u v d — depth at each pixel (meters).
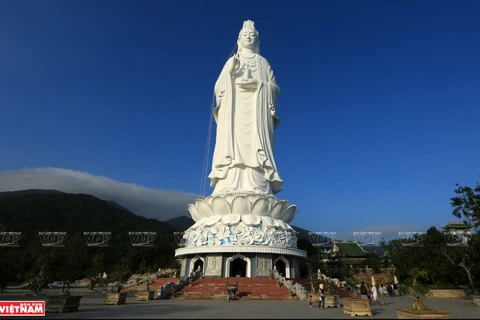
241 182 43.16
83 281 76.75
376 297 29.09
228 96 46.88
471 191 34.31
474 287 41.12
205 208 41.72
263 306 23.95
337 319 17.38
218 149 45.81
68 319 16.61
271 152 45.03
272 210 40.84
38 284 41.16
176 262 81.31
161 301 28.31
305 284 36.53
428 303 30.66
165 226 157.12
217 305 24.47
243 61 49.69
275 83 49.78
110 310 21.12
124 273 75.06
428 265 45.88
